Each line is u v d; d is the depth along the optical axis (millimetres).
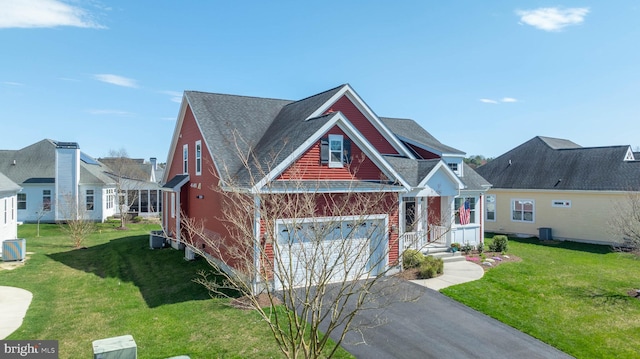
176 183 23047
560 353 10469
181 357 8078
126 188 39188
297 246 13602
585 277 17203
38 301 14398
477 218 22469
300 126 17078
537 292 15086
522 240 27391
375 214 16047
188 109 22609
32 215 35250
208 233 19141
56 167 34500
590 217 26016
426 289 15094
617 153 26672
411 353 10297
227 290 14773
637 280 16766
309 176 15250
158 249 23125
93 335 11391
